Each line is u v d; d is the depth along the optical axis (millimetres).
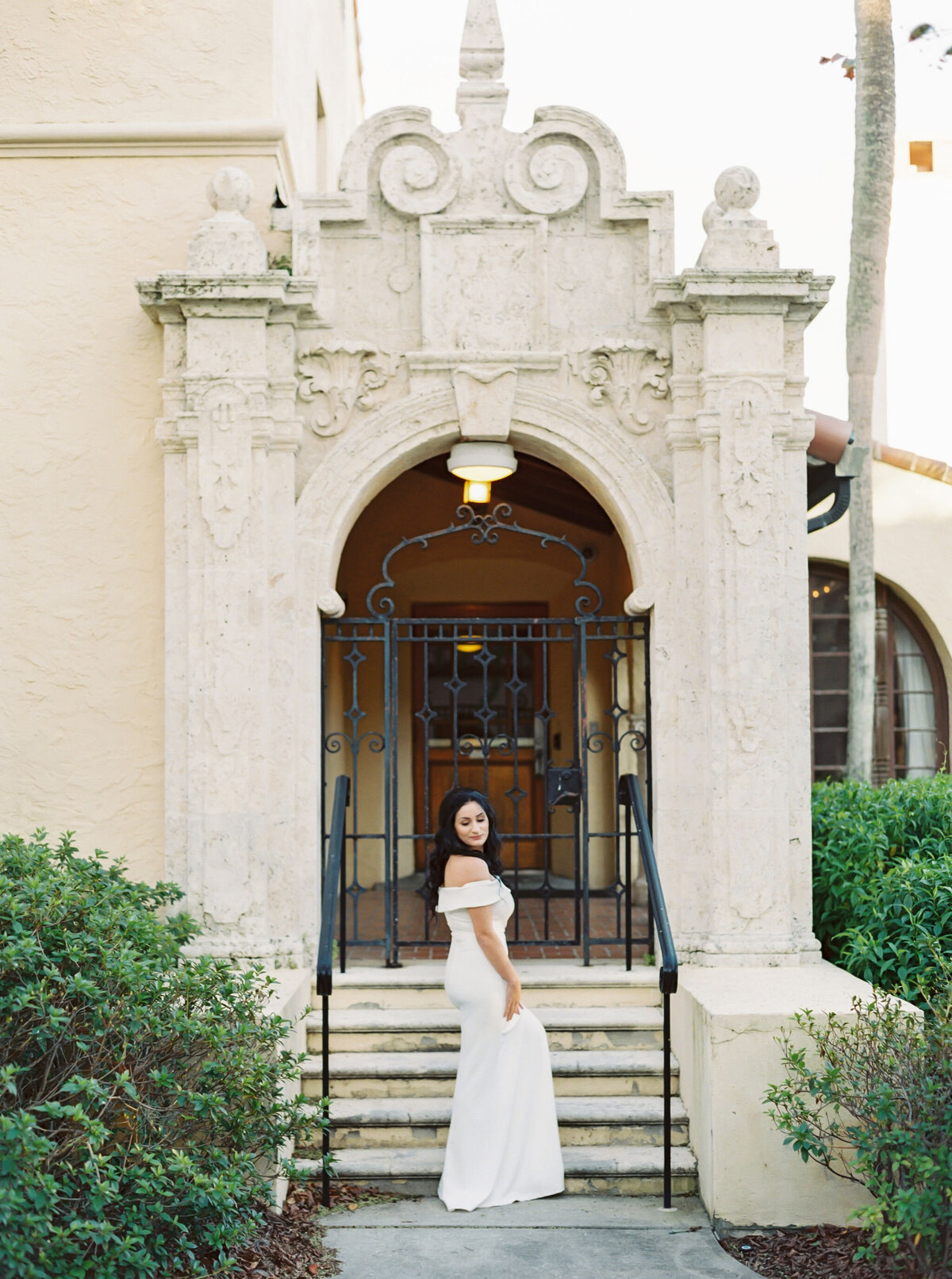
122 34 6750
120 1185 4059
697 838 6172
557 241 6422
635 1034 5910
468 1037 5234
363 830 10305
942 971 5336
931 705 10211
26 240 6559
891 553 10023
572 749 10172
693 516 6262
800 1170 4957
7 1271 3539
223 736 6020
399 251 6434
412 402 6312
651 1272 4512
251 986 4898
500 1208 5109
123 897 4996
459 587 10359
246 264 6121
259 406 6117
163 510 6367
